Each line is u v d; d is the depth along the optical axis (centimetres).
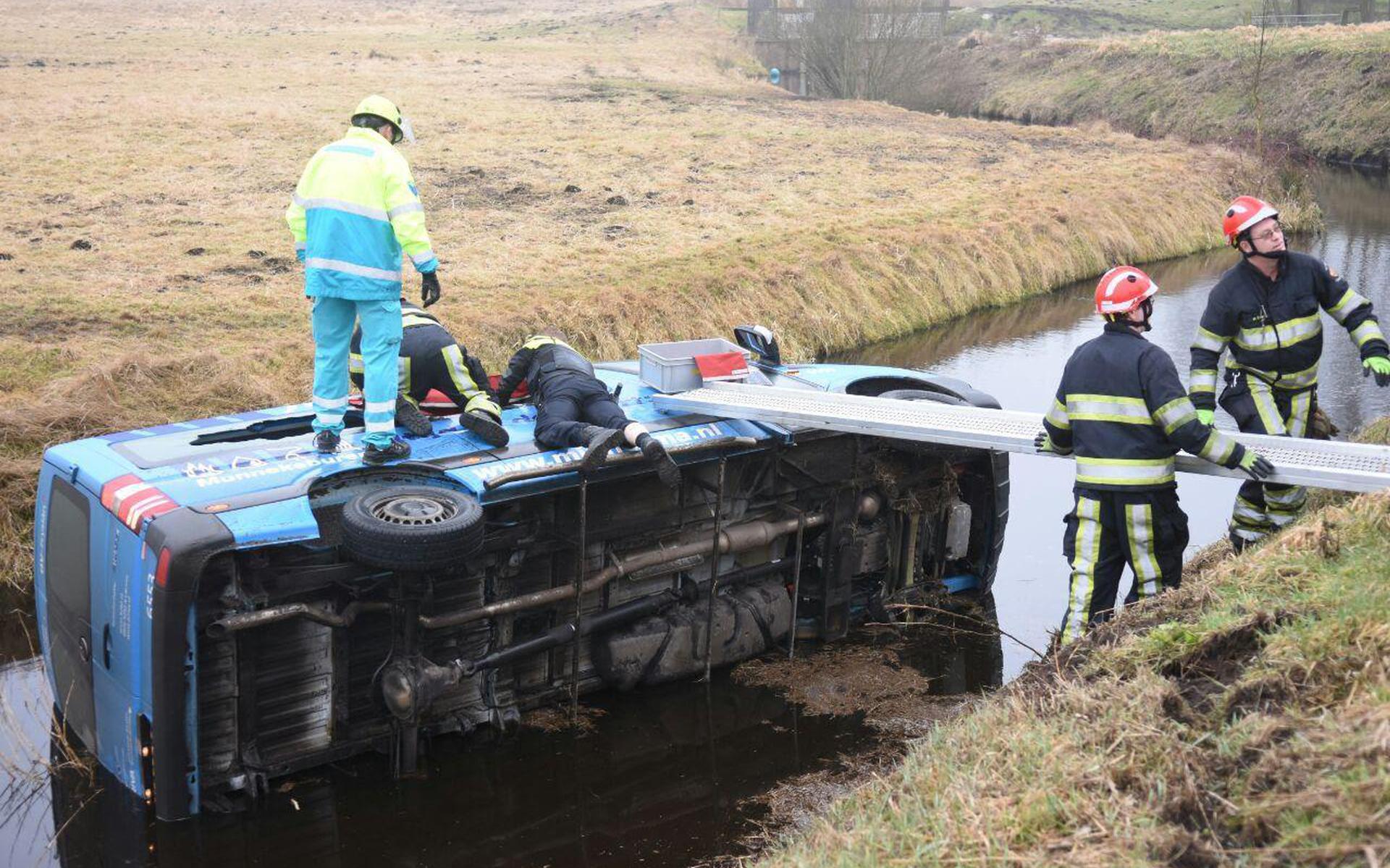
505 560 600
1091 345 525
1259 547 498
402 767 576
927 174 2495
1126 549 523
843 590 728
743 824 545
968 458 782
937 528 783
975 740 400
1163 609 458
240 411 991
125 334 1152
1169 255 2238
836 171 2500
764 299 1474
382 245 562
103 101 3114
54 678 616
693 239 1723
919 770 404
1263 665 371
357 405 651
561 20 7400
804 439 690
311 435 618
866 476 728
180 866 509
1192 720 360
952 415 634
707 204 2039
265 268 1501
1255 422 594
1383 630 356
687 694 670
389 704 546
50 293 1291
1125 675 405
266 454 582
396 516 520
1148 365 506
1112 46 5184
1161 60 4825
